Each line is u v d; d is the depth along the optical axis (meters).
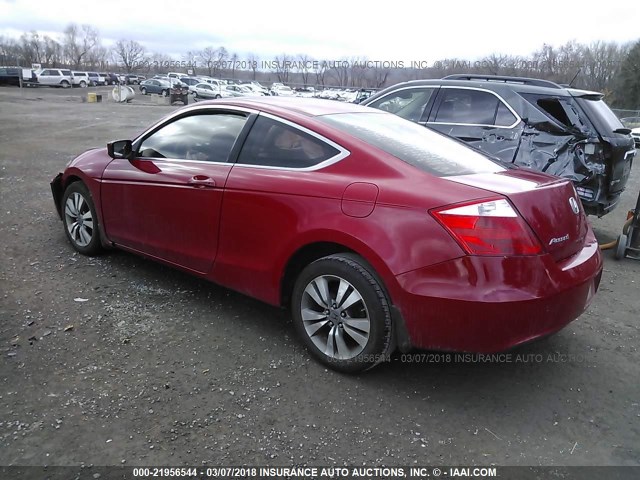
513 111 6.32
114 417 2.76
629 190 10.85
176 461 2.49
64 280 4.39
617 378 3.39
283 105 3.80
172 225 3.98
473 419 2.91
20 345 3.37
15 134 14.37
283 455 2.57
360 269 3.03
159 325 3.73
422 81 7.15
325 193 3.17
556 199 3.10
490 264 2.73
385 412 2.93
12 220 6.00
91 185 4.61
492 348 2.79
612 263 5.79
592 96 6.34
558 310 2.89
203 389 3.03
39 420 2.70
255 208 3.46
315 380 3.18
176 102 37.59
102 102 36.22
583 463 2.62
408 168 3.11
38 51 98.44
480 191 2.85
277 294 3.46
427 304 2.82
